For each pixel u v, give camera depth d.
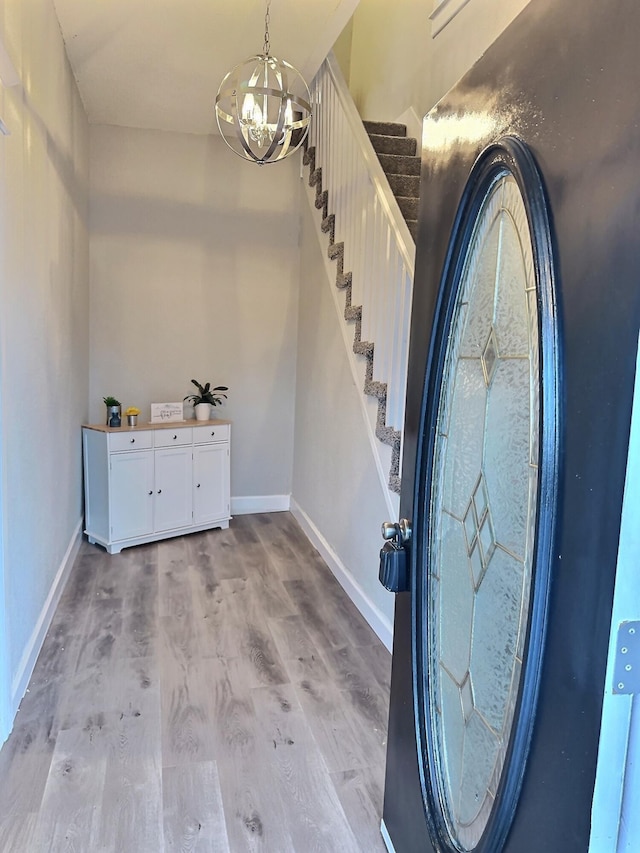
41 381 2.45
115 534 3.61
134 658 2.38
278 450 4.67
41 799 1.62
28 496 2.22
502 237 0.97
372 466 2.74
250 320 4.46
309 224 4.13
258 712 2.06
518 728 0.79
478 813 1.01
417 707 1.29
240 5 2.71
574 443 0.70
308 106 2.29
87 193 3.91
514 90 0.89
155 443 3.75
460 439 1.14
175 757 1.81
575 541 0.69
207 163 4.24
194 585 3.16
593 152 0.67
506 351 0.95
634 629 0.62
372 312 2.69
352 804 1.65
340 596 3.07
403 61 3.90
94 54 3.11
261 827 1.56
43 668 2.29
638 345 0.59
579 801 0.67
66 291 3.10
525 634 0.80
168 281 4.24
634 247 0.59
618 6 0.63
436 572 1.25
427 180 1.28
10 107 1.87
